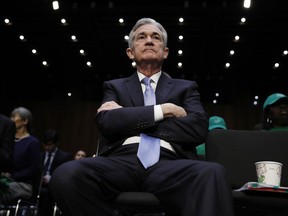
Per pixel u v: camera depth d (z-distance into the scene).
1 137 2.37
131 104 1.53
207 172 1.12
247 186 1.29
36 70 8.70
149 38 1.65
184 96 1.56
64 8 6.08
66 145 8.94
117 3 5.98
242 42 6.95
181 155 1.40
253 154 1.63
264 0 5.68
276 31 6.52
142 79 1.61
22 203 2.84
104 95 1.62
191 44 7.18
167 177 1.24
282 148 1.63
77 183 1.19
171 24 6.45
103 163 1.29
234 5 5.85
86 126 9.02
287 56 7.40
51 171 4.84
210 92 8.95
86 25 6.57
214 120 2.55
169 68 8.22
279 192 1.26
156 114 1.37
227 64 7.55
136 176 1.31
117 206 1.32
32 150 3.17
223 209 1.06
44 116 9.14
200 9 5.96
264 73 8.31
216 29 6.54
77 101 9.23
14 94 9.05
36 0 5.95
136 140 1.41
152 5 5.96
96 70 8.58
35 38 7.14
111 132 1.39
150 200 1.26
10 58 8.00
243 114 8.73
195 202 1.09
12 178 3.00
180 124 1.38
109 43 7.25
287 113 2.36
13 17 6.40
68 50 7.58
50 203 3.88
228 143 1.65
